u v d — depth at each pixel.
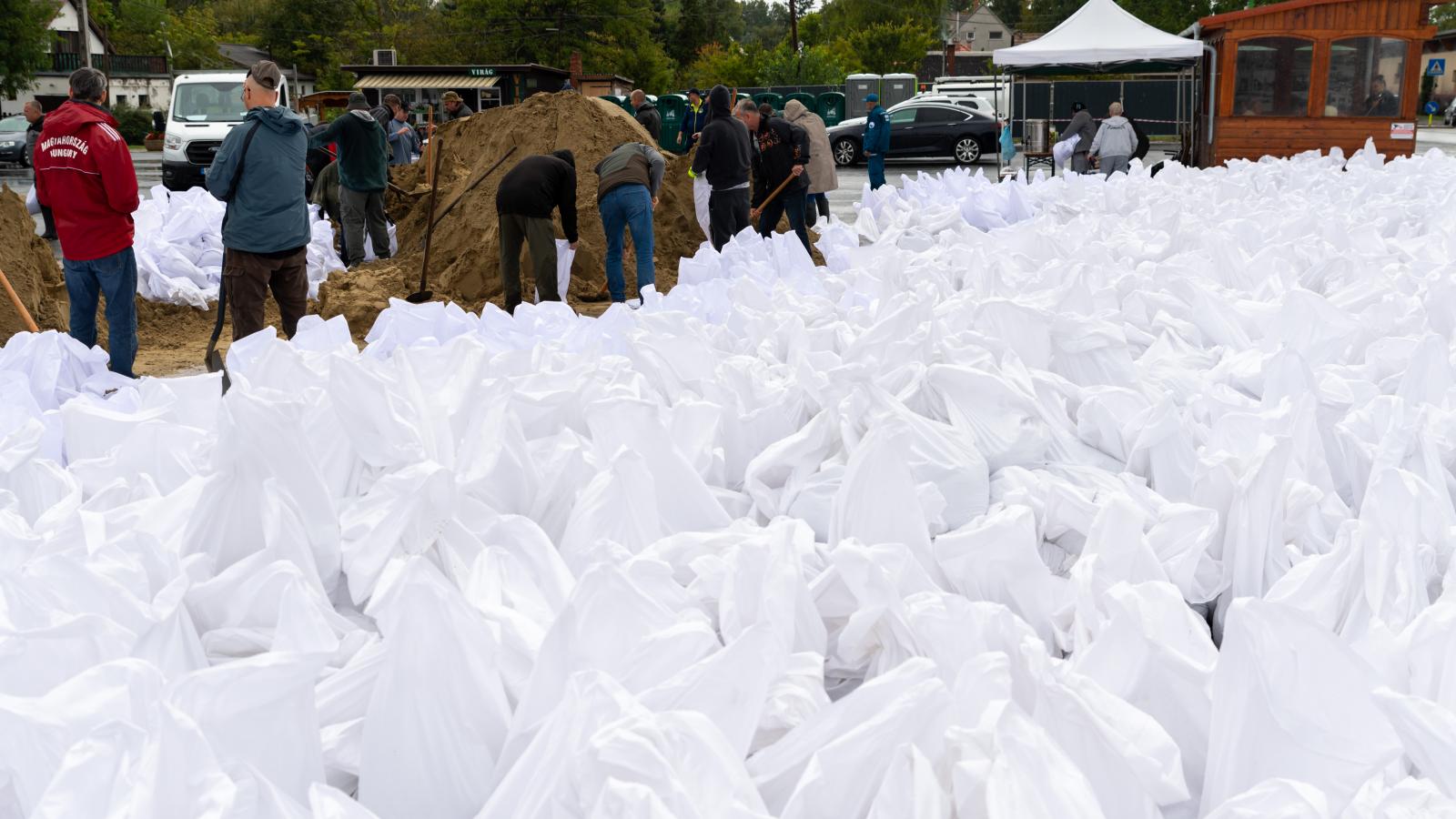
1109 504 2.46
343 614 2.34
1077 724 1.72
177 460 2.89
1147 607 2.06
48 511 2.53
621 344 4.21
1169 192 8.83
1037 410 3.23
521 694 1.91
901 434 2.51
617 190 8.90
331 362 2.67
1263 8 16.36
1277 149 16.83
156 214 9.66
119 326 6.83
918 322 3.69
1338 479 3.17
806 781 1.60
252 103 6.70
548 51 64.00
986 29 101.25
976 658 1.81
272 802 1.47
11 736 1.59
